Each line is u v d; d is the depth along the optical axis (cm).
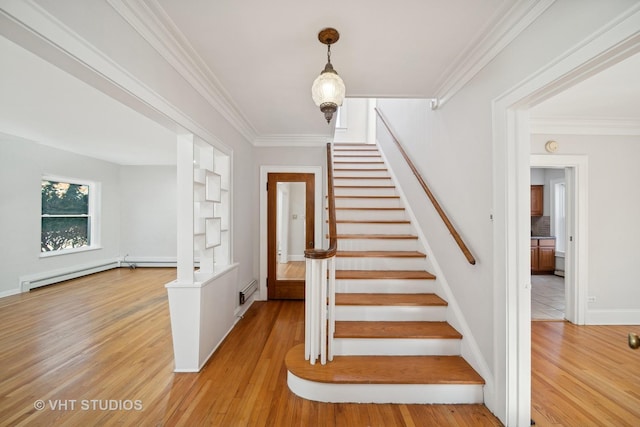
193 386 200
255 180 411
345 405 181
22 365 226
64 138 422
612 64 112
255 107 291
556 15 125
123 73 139
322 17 154
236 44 180
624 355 252
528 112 159
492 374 176
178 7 146
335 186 400
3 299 400
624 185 330
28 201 447
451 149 234
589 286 332
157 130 379
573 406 182
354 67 208
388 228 338
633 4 95
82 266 543
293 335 286
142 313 345
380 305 234
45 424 163
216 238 269
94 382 204
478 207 191
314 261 197
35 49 108
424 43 178
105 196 596
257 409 177
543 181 635
